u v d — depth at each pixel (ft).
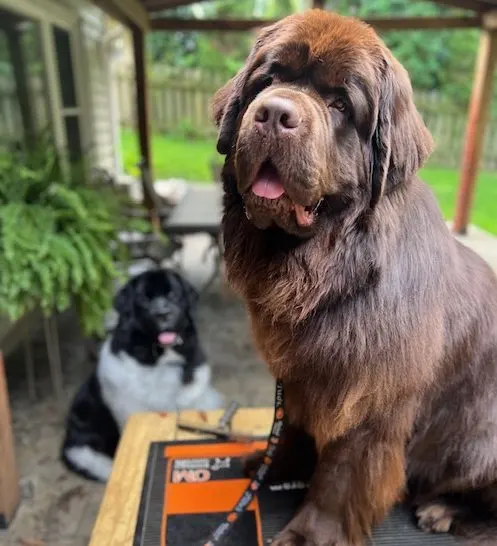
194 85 51.65
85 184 12.76
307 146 3.81
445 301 4.78
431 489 5.61
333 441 4.92
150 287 9.96
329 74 4.06
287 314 4.60
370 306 4.40
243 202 4.67
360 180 4.30
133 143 51.65
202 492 6.16
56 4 21.25
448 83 53.01
